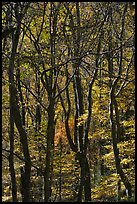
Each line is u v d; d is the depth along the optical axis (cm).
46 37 1520
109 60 1738
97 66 1575
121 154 1688
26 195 1296
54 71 1517
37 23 1532
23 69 1565
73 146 1798
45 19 1500
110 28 1534
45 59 1316
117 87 1784
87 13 1586
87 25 1441
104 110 1814
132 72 1741
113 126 1580
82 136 1812
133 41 1488
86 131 1581
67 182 1930
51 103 1335
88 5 1581
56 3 1495
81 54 1435
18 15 1234
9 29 1218
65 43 1403
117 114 1730
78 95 1817
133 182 1711
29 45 1605
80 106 1825
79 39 1408
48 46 1420
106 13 1442
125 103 1794
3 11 1385
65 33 1527
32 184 1848
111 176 1639
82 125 1817
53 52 1359
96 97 1827
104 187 1650
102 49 1766
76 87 1817
